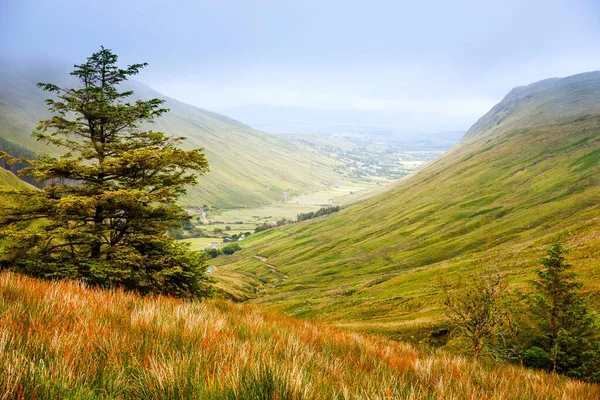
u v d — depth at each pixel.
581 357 17.67
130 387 2.94
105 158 16.73
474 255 92.25
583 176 146.50
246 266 189.75
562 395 6.43
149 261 16.72
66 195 15.90
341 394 3.49
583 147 186.12
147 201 16.45
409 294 68.75
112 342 3.76
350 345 7.43
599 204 108.81
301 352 5.10
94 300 6.12
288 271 167.25
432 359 6.84
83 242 15.73
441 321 43.09
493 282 12.70
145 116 18.16
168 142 18.48
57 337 3.55
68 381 2.74
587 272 40.69
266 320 9.84
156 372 2.98
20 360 2.78
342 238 197.62
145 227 17.19
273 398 2.85
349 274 137.00
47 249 14.92
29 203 15.10
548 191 147.50
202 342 4.45
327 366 4.73
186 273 16.48
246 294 128.62
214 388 2.86
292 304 95.75
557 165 174.38
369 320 59.66
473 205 167.62
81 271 14.48
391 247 156.88
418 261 126.56
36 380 2.59
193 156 16.55
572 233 69.50
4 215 14.74
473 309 12.66
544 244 70.19
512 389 5.82
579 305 19.22
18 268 13.73
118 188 15.93
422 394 4.11
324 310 80.56
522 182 173.62
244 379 3.02
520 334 18.64
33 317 4.23
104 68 17.77
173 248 18.03
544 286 20.17
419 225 170.00
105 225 16.59
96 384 2.93
